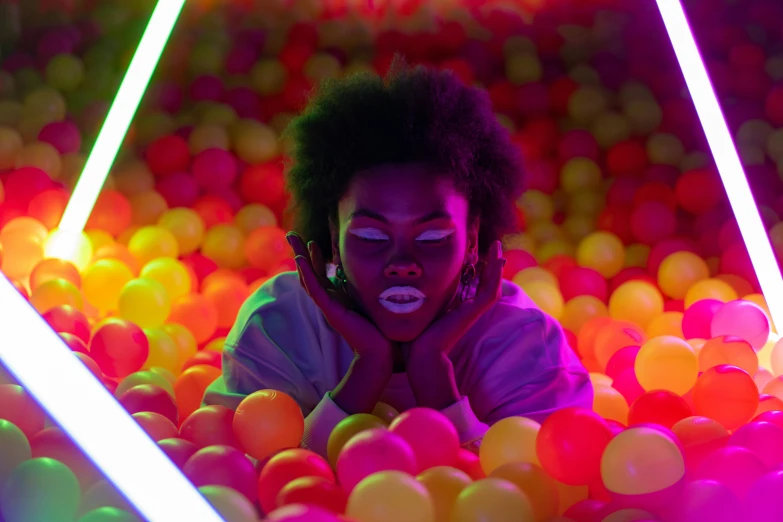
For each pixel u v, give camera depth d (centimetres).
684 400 217
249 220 356
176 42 470
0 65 452
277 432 189
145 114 425
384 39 493
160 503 134
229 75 471
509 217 218
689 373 225
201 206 364
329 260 221
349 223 188
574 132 419
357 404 191
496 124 212
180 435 194
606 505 167
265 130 410
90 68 459
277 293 220
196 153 398
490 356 205
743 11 499
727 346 236
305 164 207
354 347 193
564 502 182
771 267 274
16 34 474
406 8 511
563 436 172
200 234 345
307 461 174
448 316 193
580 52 484
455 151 190
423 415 178
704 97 277
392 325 190
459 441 188
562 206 396
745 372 216
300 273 195
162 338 254
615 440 169
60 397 133
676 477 165
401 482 154
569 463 171
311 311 212
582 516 166
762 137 412
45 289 266
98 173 329
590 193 392
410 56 484
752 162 396
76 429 133
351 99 196
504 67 480
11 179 351
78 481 178
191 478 171
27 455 181
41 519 166
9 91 430
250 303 220
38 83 441
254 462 198
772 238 341
